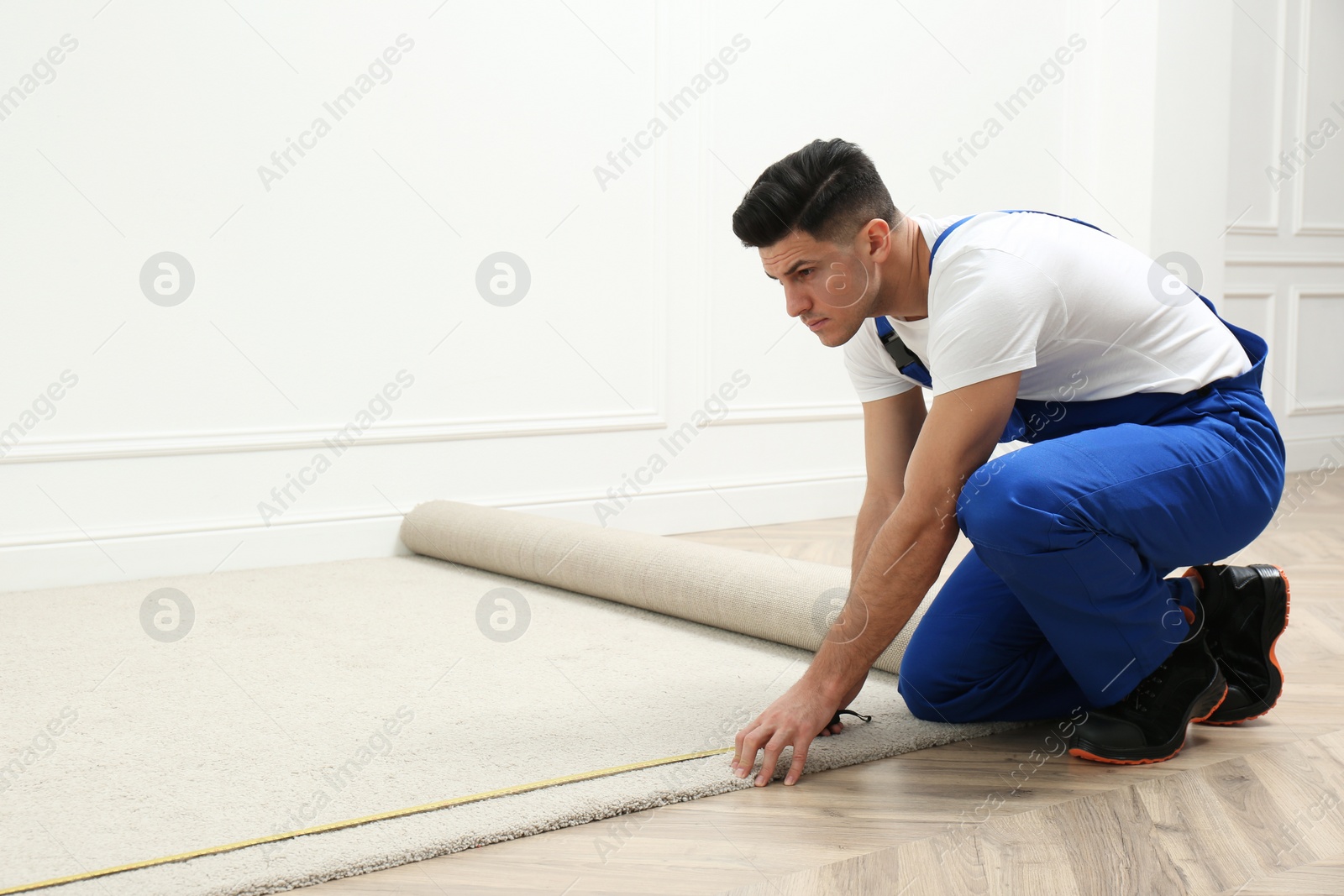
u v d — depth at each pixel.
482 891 1.07
